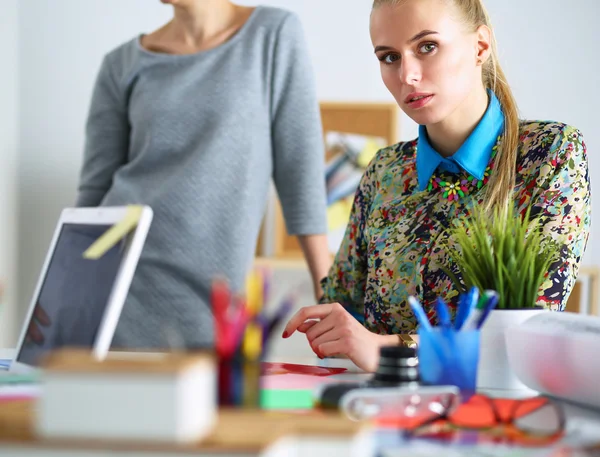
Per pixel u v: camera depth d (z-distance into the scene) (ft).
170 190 5.90
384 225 5.00
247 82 6.09
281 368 4.02
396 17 4.42
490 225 3.97
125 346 5.79
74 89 9.12
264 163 6.19
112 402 1.96
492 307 3.42
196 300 5.89
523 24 9.05
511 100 4.77
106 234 3.48
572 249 4.20
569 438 2.46
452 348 3.18
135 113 6.23
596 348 2.93
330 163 8.99
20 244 9.04
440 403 2.82
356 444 2.09
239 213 5.98
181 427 1.93
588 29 9.01
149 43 6.45
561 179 4.38
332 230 8.95
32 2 9.11
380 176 5.22
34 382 3.42
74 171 9.09
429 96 4.45
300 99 6.24
